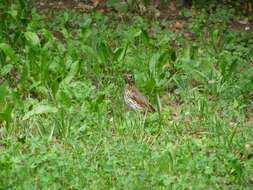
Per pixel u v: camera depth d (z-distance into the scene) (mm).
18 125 13109
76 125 13086
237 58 16234
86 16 18594
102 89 14938
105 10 19359
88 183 11211
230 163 11773
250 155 12562
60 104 13641
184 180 11320
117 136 13016
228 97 14750
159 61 15102
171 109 14406
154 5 19547
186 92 14766
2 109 13492
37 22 17688
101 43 15516
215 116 13945
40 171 11336
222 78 15109
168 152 11695
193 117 13977
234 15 19312
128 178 11219
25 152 12344
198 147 12594
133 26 18234
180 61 15820
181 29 18484
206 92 14891
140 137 12984
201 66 15641
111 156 12070
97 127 13141
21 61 15477
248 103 14734
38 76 14609
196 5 19594
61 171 11336
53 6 19406
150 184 11211
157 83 14805
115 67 15484
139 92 13758
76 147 12391
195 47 16250
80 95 14227
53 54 15836
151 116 13523
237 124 13469
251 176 11719
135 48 16562
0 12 18625
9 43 16734
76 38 17547
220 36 17578
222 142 12820
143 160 11922
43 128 13016
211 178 11477
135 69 15602
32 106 13531
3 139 12719
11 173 11219
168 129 13383
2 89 13422
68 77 14578
